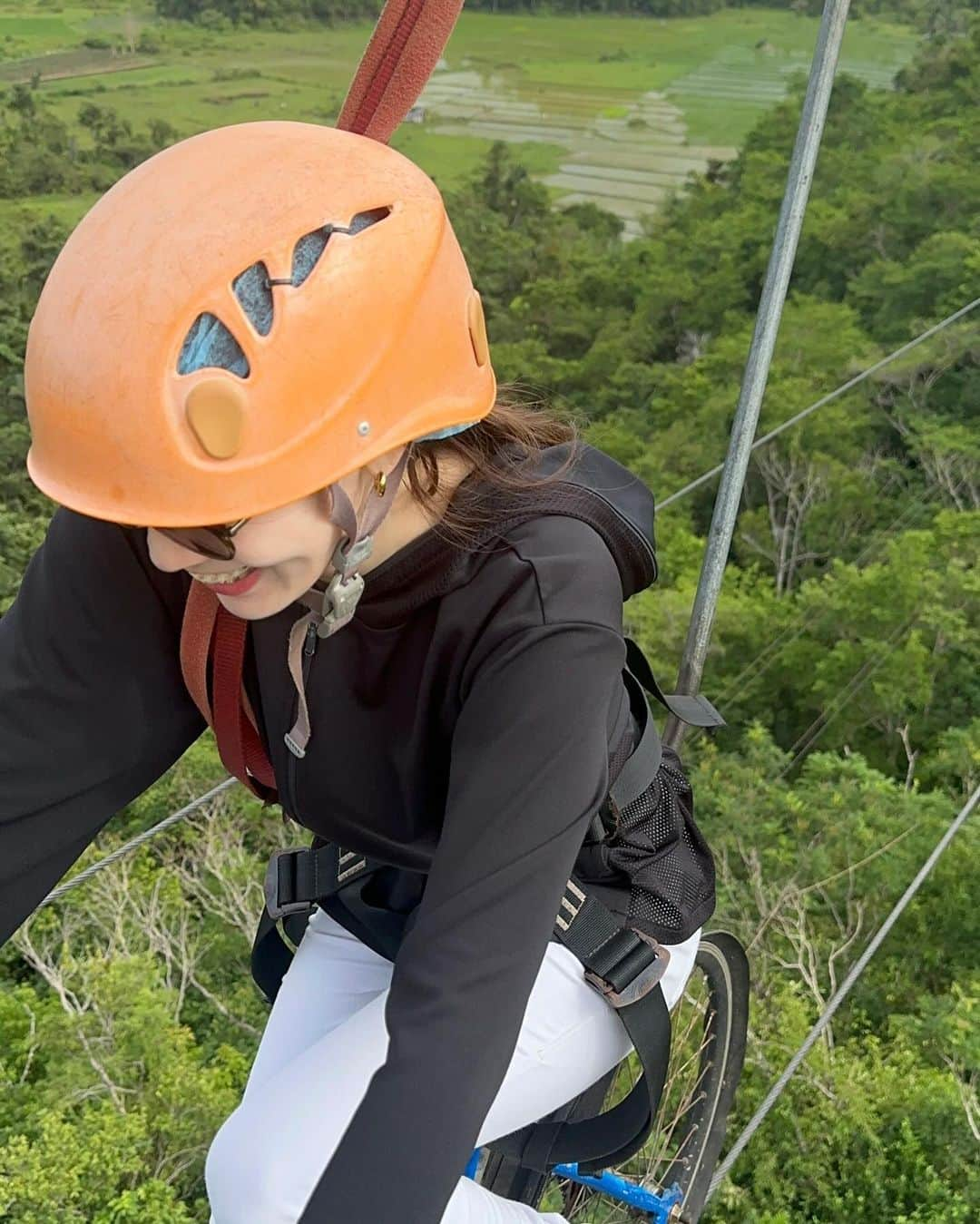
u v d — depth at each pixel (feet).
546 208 163.53
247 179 3.11
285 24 259.80
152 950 41.75
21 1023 39.14
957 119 130.21
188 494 3.11
